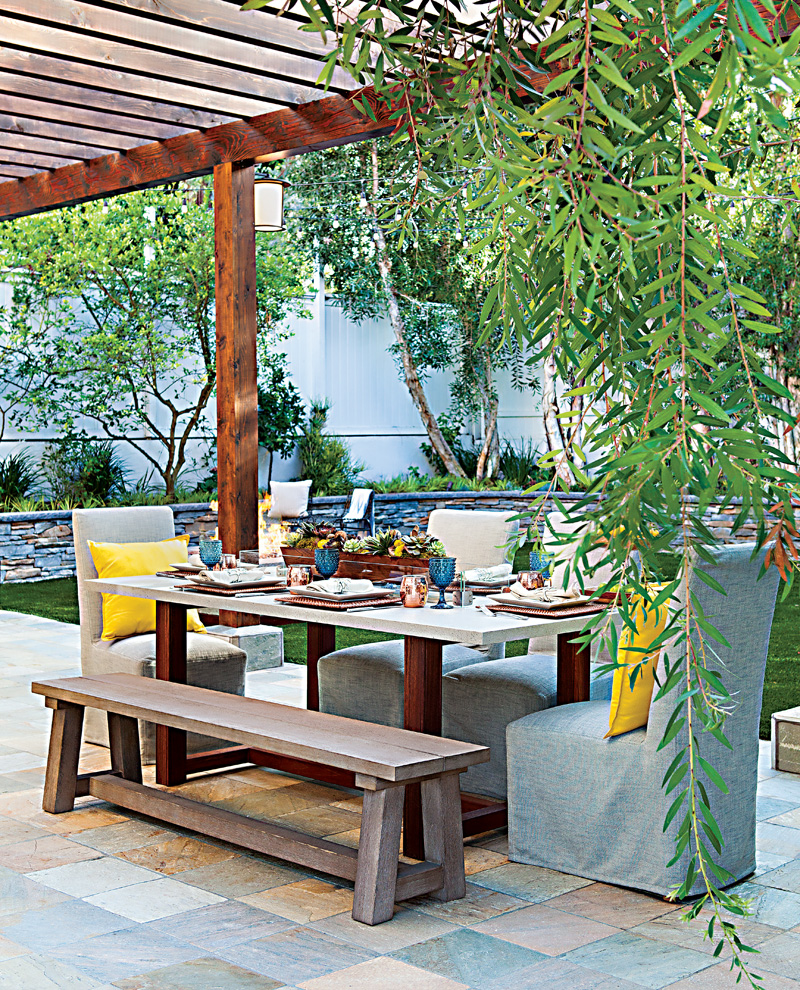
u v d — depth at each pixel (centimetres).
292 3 126
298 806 393
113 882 317
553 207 94
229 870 329
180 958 264
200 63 520
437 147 138
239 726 318
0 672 637
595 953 266
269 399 1338
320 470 1391
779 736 438
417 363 1489
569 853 322
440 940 275
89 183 682
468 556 491
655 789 298
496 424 1588
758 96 85
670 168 98
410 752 289
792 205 112
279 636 653
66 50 484
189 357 1305
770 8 102
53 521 1110
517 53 130
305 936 278
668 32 95
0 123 596
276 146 574
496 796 385
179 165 627
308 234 1330
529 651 459
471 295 1377
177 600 402
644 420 107
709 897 110
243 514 614
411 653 327
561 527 421
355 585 371
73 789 388
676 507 95
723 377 101
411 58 136
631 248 99
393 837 289
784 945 271
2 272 1140
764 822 372
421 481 1520
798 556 99
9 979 252
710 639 282
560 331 115
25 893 308
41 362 1177
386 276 1375
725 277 101
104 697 365
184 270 1190
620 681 298
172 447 1264
